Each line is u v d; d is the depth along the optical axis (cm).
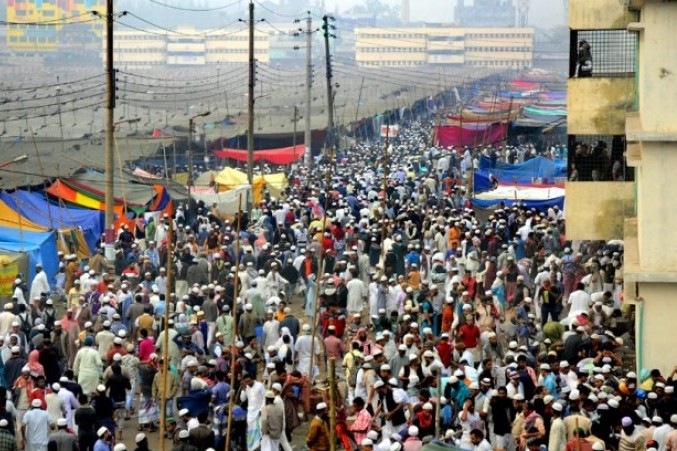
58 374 3631
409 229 5853
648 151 3703
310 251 5284
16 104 17062
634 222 4066
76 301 4447
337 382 3469
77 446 3030
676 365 3759
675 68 3656
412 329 3819
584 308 4356
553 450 2916
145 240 6103
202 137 10625
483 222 6894
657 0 3641
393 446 2795
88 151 9194
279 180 8350
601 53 4519
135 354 3872
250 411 3275
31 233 5316
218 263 5200
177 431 3148
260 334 4169
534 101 15538
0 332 4034
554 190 7225
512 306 4528
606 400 3081
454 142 10238
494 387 3384
